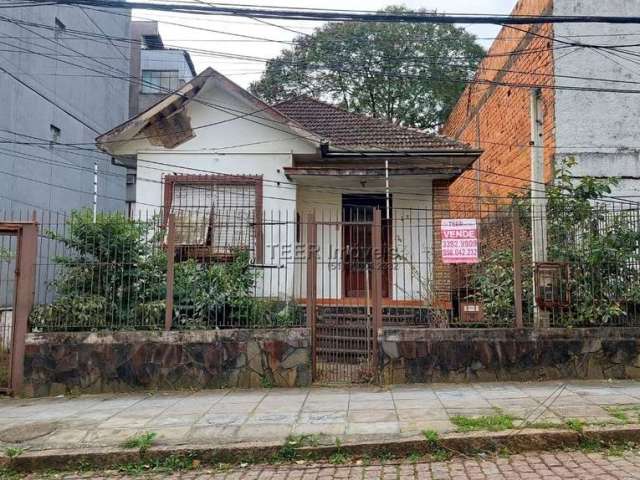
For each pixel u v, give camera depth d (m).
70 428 6.04
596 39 10.66
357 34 24.62
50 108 15.38
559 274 7.98
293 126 10.86
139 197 11.23
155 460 5.35
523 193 11.93
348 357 8.42
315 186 12.12
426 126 27.11
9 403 7.35
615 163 10.41
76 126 17.02
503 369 7.72
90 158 17.98
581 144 10.47
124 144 11.41
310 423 5.93
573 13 10.61
